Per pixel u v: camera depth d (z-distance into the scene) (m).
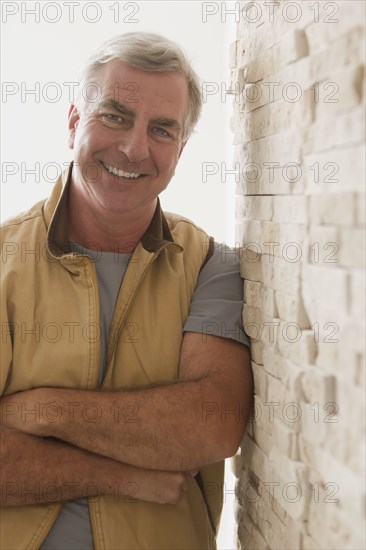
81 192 1.30
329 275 0.87
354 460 0.81
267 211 1.12
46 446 1.18
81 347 1.23
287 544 1.05
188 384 1.21
